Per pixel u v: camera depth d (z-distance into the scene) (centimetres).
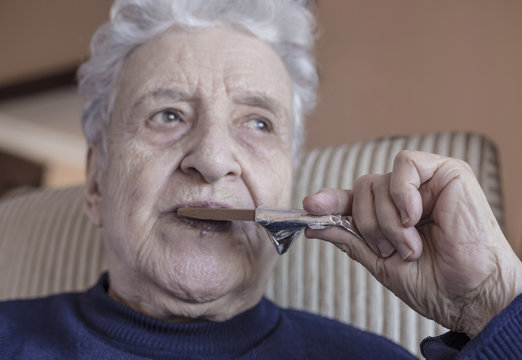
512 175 167
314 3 91
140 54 74
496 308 50
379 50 186
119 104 74
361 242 55
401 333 87
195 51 71
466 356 46
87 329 71
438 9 179
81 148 496
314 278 96
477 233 50
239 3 75
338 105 190
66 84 278
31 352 68
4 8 305
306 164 106
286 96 77
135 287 70
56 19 286
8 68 303
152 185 66
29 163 484
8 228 131
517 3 168
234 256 66
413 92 180
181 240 64
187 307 68
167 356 67
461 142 93
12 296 121
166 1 73
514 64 168
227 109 69
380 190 51
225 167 64
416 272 53
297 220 53
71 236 118
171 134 68
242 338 71
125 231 67
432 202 52
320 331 80
